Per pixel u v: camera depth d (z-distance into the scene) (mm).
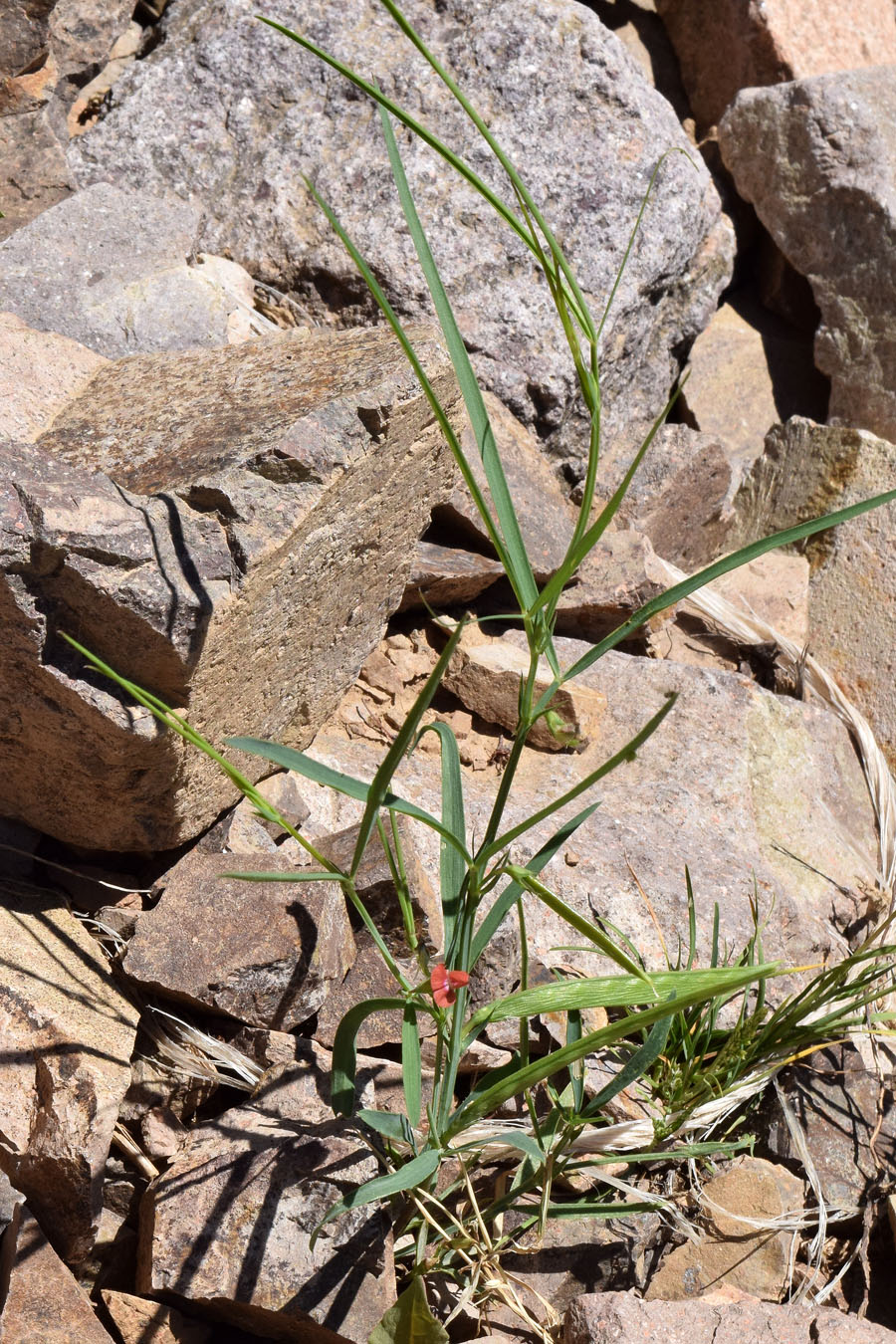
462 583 977
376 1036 808
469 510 999
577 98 1198
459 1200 801
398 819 833
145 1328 748
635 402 1352
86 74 1179
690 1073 838
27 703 762
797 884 946
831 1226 859
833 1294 846
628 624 698
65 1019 769
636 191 1202
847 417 1465
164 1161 781
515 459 1075
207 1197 750
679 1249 826
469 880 719
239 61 1180
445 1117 748
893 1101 893
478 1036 825
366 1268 747
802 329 1592
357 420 801
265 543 765
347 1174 752
